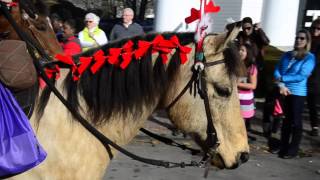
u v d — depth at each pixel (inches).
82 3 1465.3
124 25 306.0
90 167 95.1
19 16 94.7
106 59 95.5
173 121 102.0
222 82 97.3
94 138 95.1
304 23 562.9
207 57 96.7
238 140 102.0
